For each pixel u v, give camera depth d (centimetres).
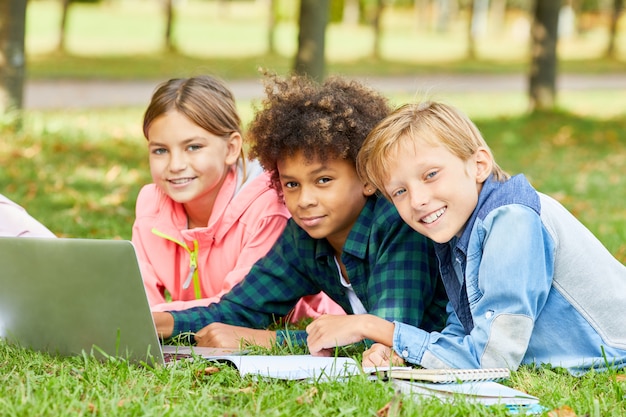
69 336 352
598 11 5766
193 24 4309
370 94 383
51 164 1020
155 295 441
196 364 334
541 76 1819
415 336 337
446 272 351
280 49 3575
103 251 326
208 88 423
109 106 1731
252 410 281
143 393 297
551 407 294
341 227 372
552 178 1077
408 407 278
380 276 369
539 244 324
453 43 4488
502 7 5244
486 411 284
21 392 288
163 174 419
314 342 347
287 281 402
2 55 1216
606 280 339
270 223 423
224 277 434
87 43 3369
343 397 296
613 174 1141
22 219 423
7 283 354
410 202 331
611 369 328
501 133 1560
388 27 5212
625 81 3095
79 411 279
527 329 321
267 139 365
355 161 362
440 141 327
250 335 382
